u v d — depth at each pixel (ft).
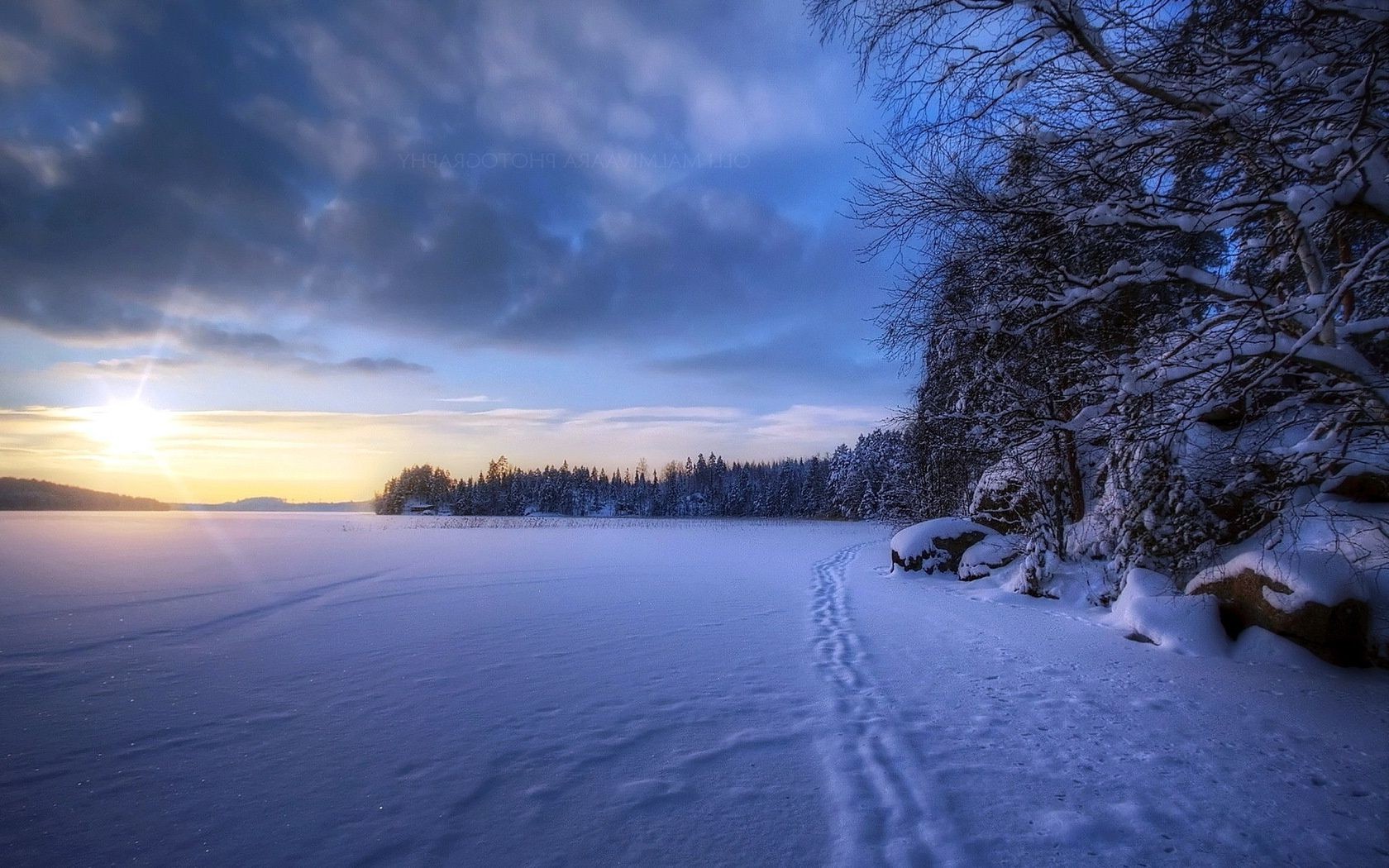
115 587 34.53
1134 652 20.56
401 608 29.43
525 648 21.66
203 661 19.90
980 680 17.63
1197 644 20.42
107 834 9.69
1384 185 12.43
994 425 28.25
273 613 28.12
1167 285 19.19
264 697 16.29
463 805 10.56
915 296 24.70
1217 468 21.48
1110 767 11.87
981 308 20.92
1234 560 21.83
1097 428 19.24
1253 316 14.48
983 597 32.24
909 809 10.29
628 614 28.17
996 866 8.70
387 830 9.78
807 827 9.78
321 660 20.04
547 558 55.77
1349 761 12.11
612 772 11.80
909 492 58.90
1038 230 18.10
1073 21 15.05
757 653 20.97
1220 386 14.83
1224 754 12.47
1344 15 12.57
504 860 8.97
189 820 10.11
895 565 43.34
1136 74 15.19
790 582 39.50
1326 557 19.48
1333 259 20.79
